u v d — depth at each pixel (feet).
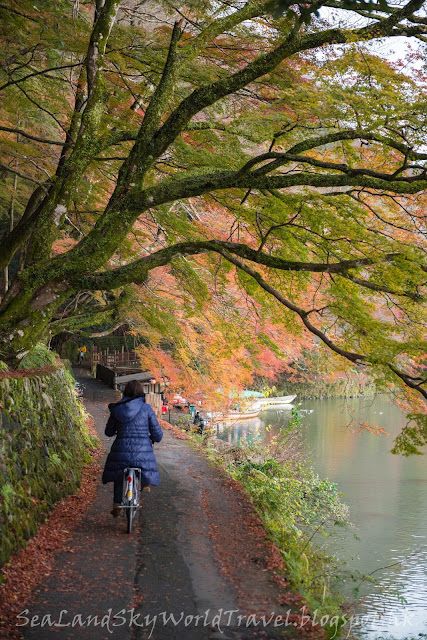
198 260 37.60
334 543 39.63
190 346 46.85
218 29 23.04
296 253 25.30
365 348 22.29
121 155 32.71
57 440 26.14
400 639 25.77
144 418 20.52
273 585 15.55
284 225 23.47
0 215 65.31
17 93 31.45
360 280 21.95
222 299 36.01
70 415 34.32
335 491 45.09
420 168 20.35
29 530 17.87
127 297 41.98
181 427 70.85
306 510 39.86
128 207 22.35
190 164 27.02
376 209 26.99
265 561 17.46
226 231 36.76
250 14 23.08
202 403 52.34
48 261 22.91
